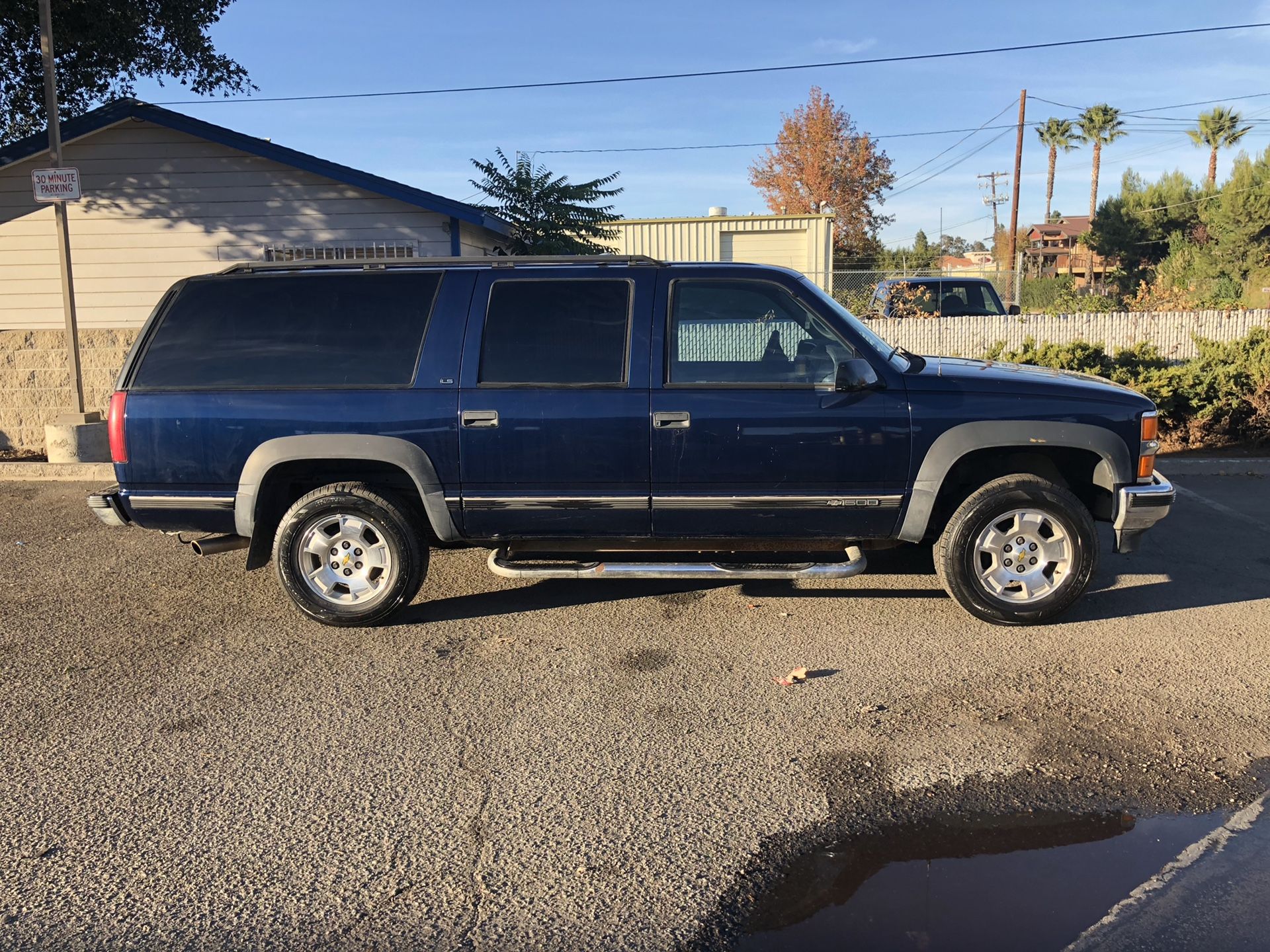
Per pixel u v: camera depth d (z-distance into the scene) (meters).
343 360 5.06
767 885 2.96
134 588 5.96
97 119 11.40
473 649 4.93
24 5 13.49
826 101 39.53
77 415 10.04
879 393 4.95
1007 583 5.06
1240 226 42.78
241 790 3.55
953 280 15.44
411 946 2.70
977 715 4.08
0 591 5.91
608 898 2.91
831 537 5.12
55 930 2.77
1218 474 8.95
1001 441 4.91
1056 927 2.75
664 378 4.97
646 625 5.25
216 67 16.84
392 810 3.41
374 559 5.18
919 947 2.67
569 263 5.14
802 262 22.03
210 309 5.16
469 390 4.99
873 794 3.47
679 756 3.77
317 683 4.51
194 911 2.86
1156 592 5.64
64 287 9.99
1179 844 3.15
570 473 5.00
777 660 4.72
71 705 4.28
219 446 5.02
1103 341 13.42
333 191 12.02
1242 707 4.10
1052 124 62.19
